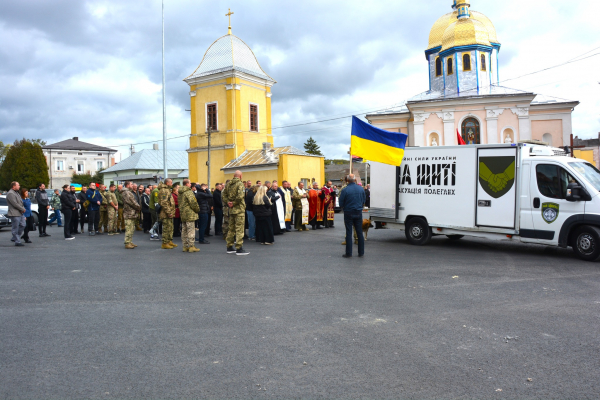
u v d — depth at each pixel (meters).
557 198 9.52
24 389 3.34
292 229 16.95
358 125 11.95
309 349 4.17
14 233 12.09
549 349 4.18
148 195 16.62
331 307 5.62
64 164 74.25
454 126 36.03
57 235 15.78
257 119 36.06
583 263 8.88
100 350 4.14
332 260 9.32
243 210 10.36
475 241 12.68
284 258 9.63
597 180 9.43
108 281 7.21
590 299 6.03
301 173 28.59
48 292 6.45
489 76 39.44
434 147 11.42
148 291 6.50
